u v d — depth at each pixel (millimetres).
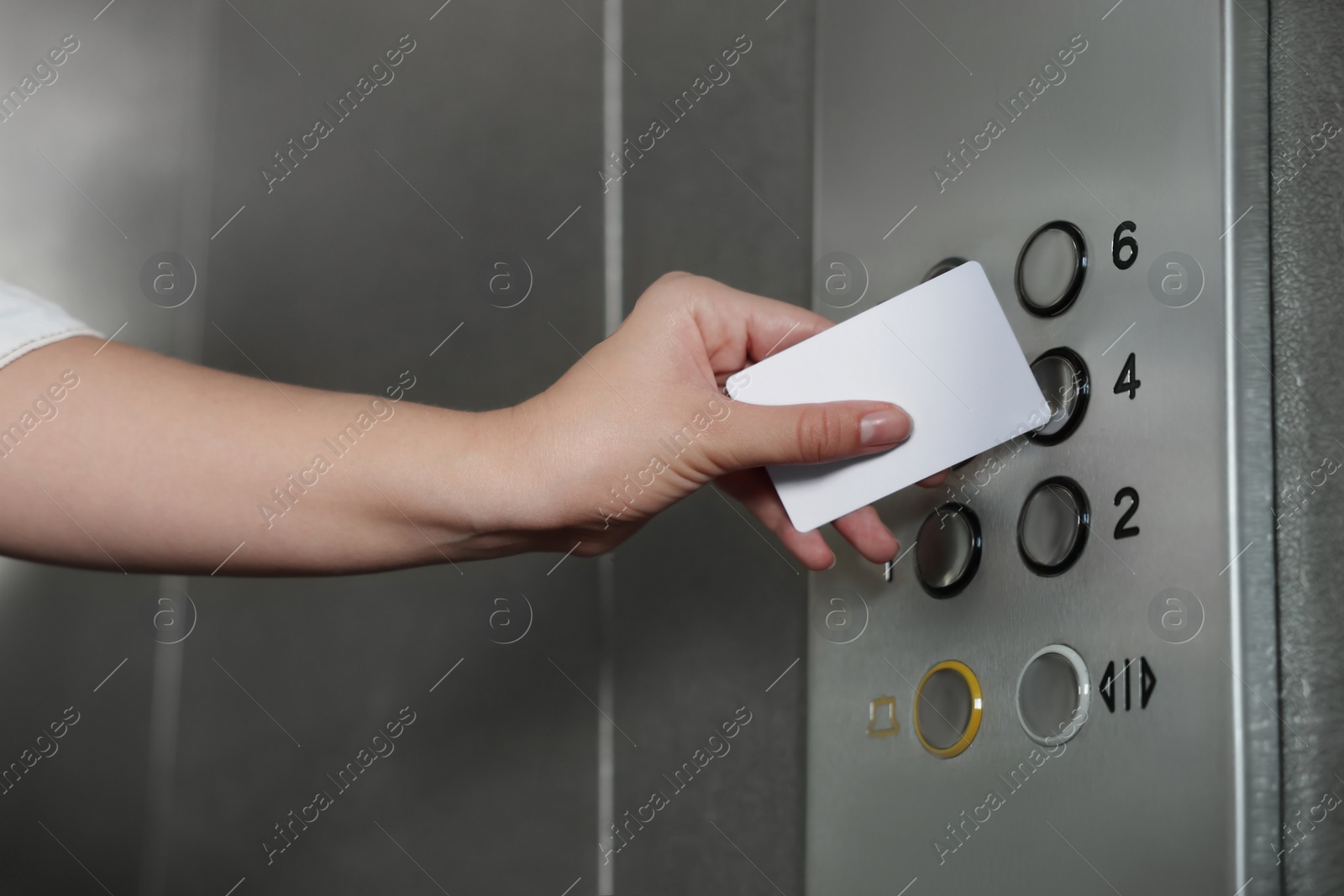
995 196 512
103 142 835
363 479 424
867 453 476
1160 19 418
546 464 436
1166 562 390
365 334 874
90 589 810
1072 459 445
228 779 816
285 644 841
